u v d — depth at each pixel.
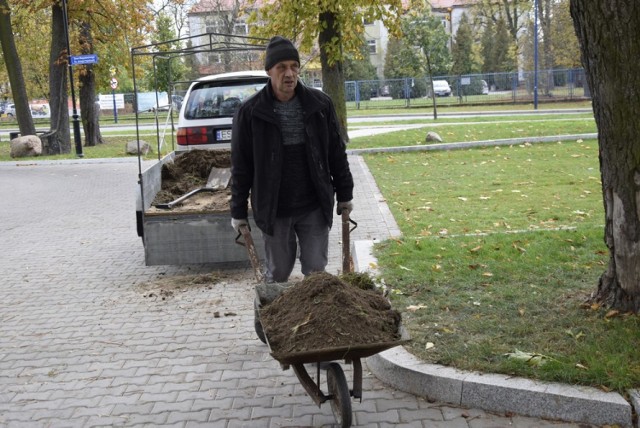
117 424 4.31
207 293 7.03
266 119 4.49
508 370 4.34
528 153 16.05
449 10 69.75
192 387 4.81
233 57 21.25
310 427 4.18
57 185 16.12
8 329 6.23
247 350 5.45
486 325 5.10
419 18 32.25
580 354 4.45
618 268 5.04
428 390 4.40
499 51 62.38
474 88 47.91
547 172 13.08
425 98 49.22
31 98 52.56
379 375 4.73
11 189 15.84
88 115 26.61
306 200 4.71
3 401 4.71
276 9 19.41
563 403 4.04
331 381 4.00
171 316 6.37
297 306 3.91
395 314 3.94
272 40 4.48
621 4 4.52
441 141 19.08
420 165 15.20
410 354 4.70
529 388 4.13
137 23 25.70
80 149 22.08
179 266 8.18
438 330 5.08
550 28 52.31
